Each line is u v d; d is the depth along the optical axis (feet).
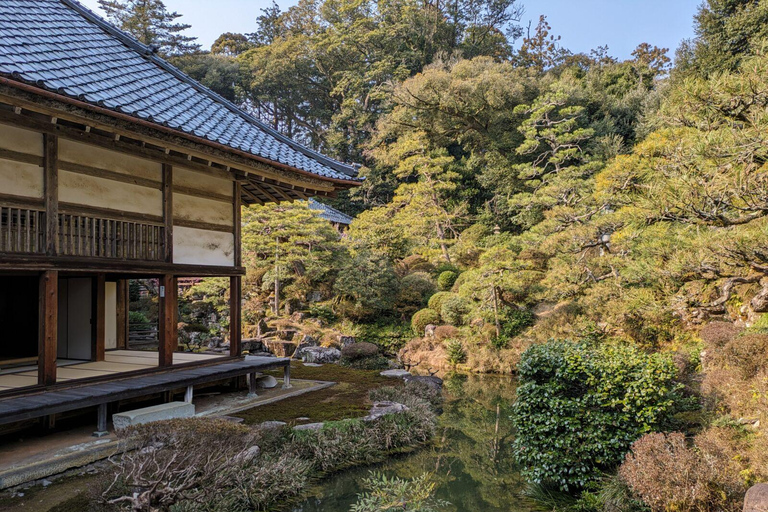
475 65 76.69
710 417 19.45
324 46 117.39
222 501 14.69
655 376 17.03
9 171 17.34
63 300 26.71
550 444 17.63
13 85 14.19
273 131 28.66
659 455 13.91
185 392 23.45
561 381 18.29
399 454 21.93
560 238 35.68
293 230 57.31
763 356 19.99
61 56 20.16
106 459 17.15
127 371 21.72
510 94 72.95
